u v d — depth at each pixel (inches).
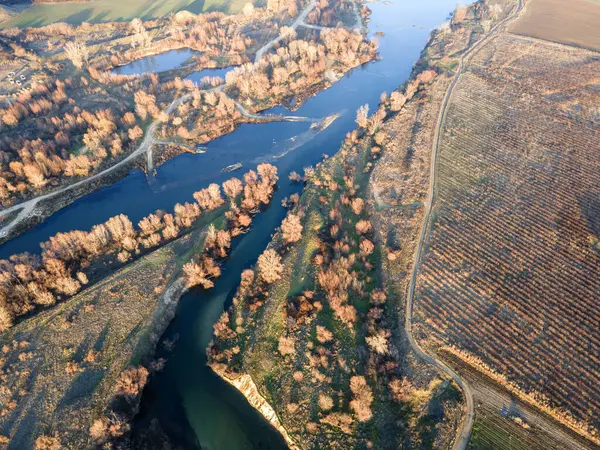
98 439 3068.4
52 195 5344.5
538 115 6176.2
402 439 2992.1
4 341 3683.6
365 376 3334.2
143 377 3412.9
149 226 4697.3
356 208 4798.2
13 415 3196.4
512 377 3275.1
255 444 3179.1
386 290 3969.0
